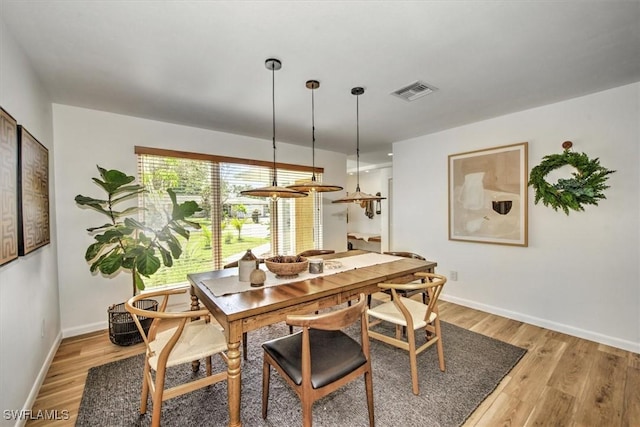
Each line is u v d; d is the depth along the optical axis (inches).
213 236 139.9
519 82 91.7
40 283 81.7
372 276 85.3
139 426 64.0
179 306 130.3
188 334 71.4
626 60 78.6
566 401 71.5
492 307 129.6
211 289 72.9
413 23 62.1
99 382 79.6
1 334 55.6
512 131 121.3
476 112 119.3
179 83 89.5
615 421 64.8
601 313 100.9
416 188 160.1
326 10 57.5
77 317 109.2
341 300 76.2
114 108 109.7
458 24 62.6
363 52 73.3
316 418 66.1
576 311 106.3
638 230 93.5
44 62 76.4
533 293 117.1
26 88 73.2
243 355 93.9
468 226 137.1
